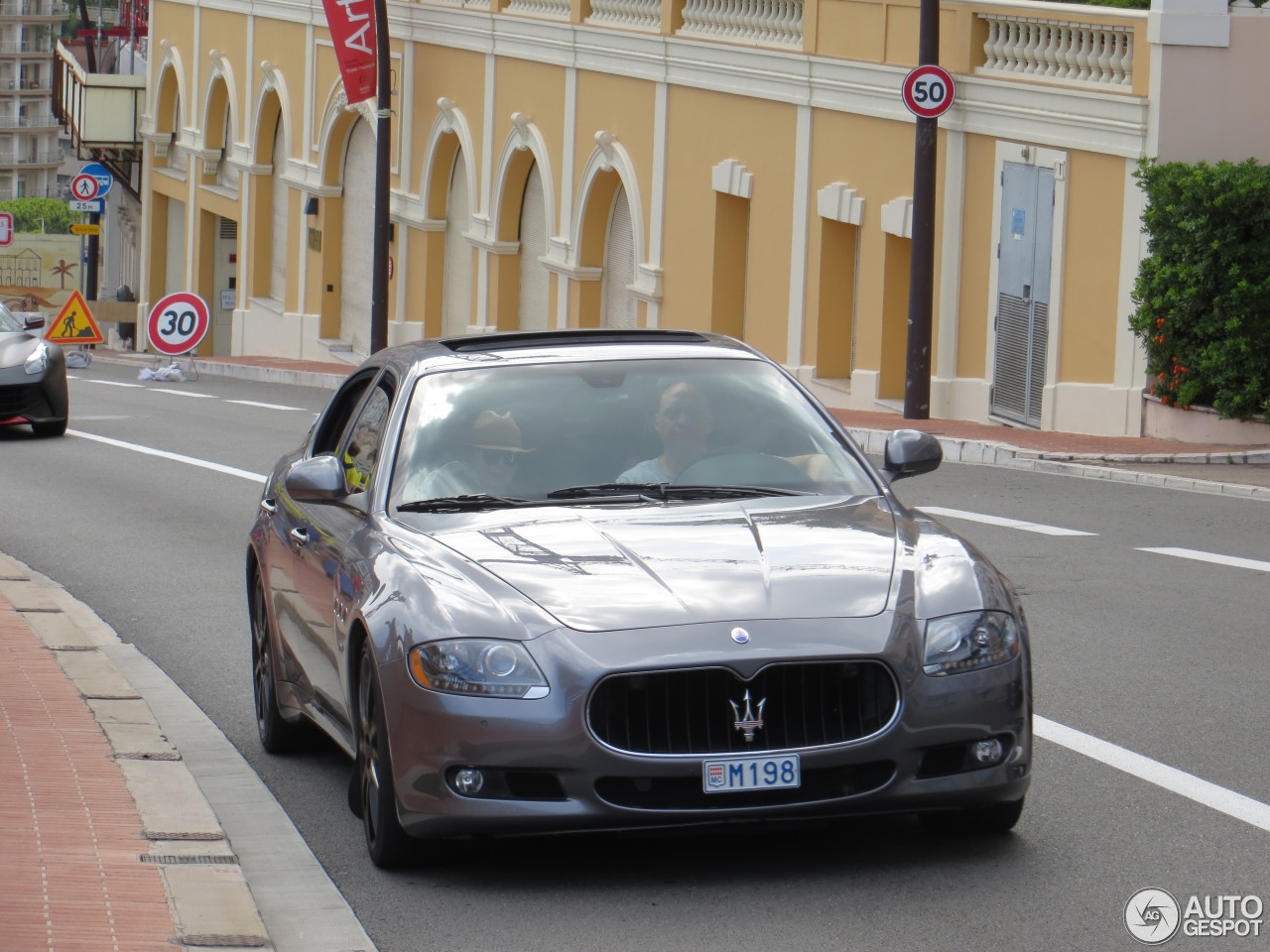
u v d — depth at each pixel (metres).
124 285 118.44
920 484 29.23
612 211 54.16
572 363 13.14
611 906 10.16
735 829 10.12
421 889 10.61
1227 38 33.06
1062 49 35.78
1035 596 19.67
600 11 52.94
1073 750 13.38
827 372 43.88
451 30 61.78
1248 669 16.05
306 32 74.69
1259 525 24.67
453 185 63.97
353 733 11.55
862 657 10.08
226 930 9.46
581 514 11.64
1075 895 10.13
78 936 9.20
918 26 39.31
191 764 13.94
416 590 10.73
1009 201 37.31
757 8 45.78
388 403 13.10
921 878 10.48
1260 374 32.03
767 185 45.34
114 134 101.50
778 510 11.73
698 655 9.99
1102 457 31.16
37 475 32.91
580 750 9.96
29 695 15.13
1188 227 31.72
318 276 74.56
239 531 26.47
